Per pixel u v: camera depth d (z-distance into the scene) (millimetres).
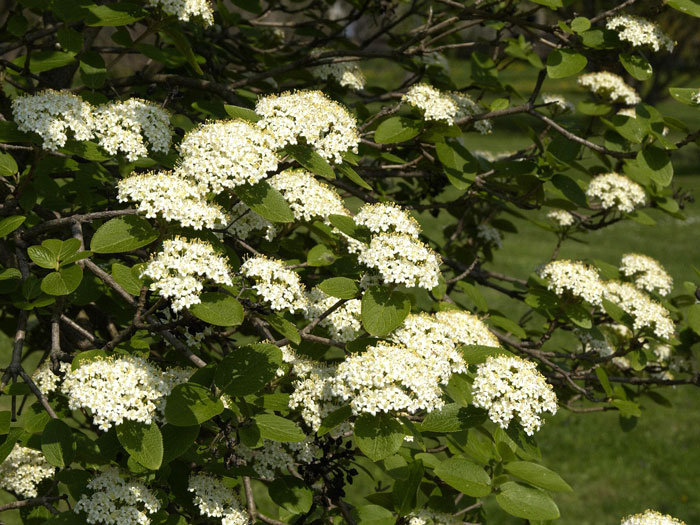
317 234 3248
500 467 2713
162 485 2887
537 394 2742
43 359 3449
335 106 3039
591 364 4820
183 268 2439
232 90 4336
